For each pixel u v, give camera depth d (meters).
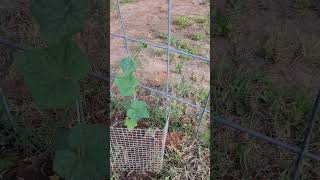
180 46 3.74
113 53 3.51
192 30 4.04
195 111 2.90
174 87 3.14
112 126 2.75
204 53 3.57
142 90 3.09
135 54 3.56
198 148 2.64
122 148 2.49
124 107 2.90
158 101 2.99
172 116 2.84
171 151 2.63
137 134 2.66
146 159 2.50
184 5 4.58
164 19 4.28
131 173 2.49
